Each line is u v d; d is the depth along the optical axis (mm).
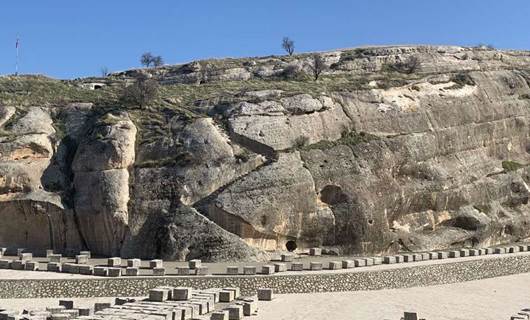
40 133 58969
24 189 55500
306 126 59656
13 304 37938
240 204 52219
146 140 57250
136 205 53406
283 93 62406
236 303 35938
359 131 62719
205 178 53844
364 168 58781
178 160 55062
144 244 52000
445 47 86688
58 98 64875
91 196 54094
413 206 61656
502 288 48031
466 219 63531
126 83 75688
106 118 58188
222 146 55844
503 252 57406
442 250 59375
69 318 31203
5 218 54969
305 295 42219
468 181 66000
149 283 41250
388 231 58031
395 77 73938
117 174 54219
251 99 60719
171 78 83562
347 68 82375
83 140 57938
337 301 40750
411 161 62688
